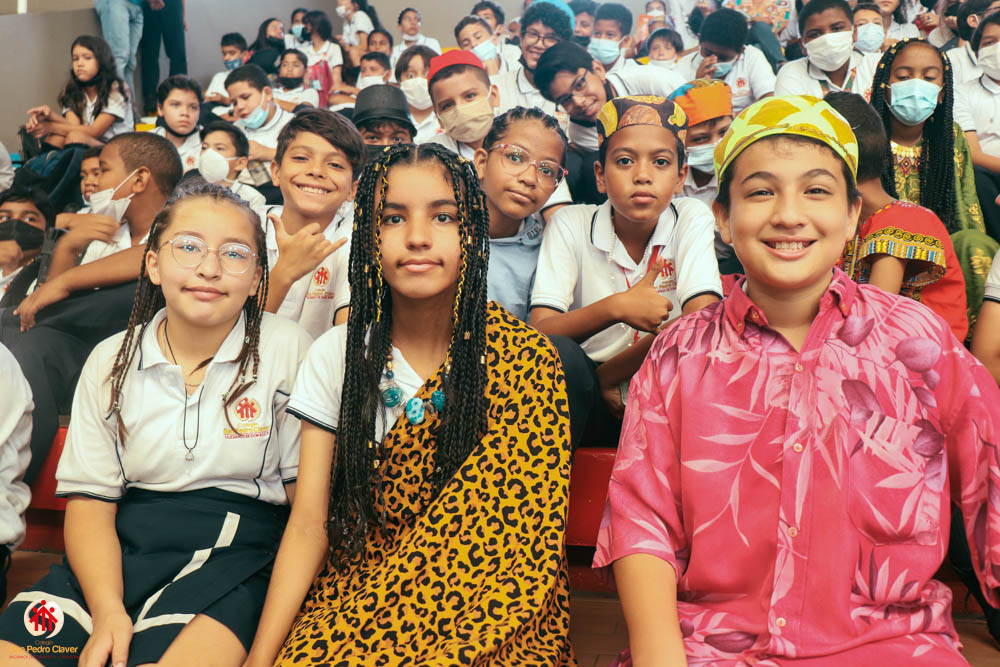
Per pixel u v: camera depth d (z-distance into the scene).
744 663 1.03
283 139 2.04
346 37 6.32
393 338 1.30
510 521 1.17
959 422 1.08
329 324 2.03
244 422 1.39
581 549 1.76
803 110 1.10
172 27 5.72
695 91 2.65
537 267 1.98
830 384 1.08
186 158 4.13
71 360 2.05
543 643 1.14
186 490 1.37
